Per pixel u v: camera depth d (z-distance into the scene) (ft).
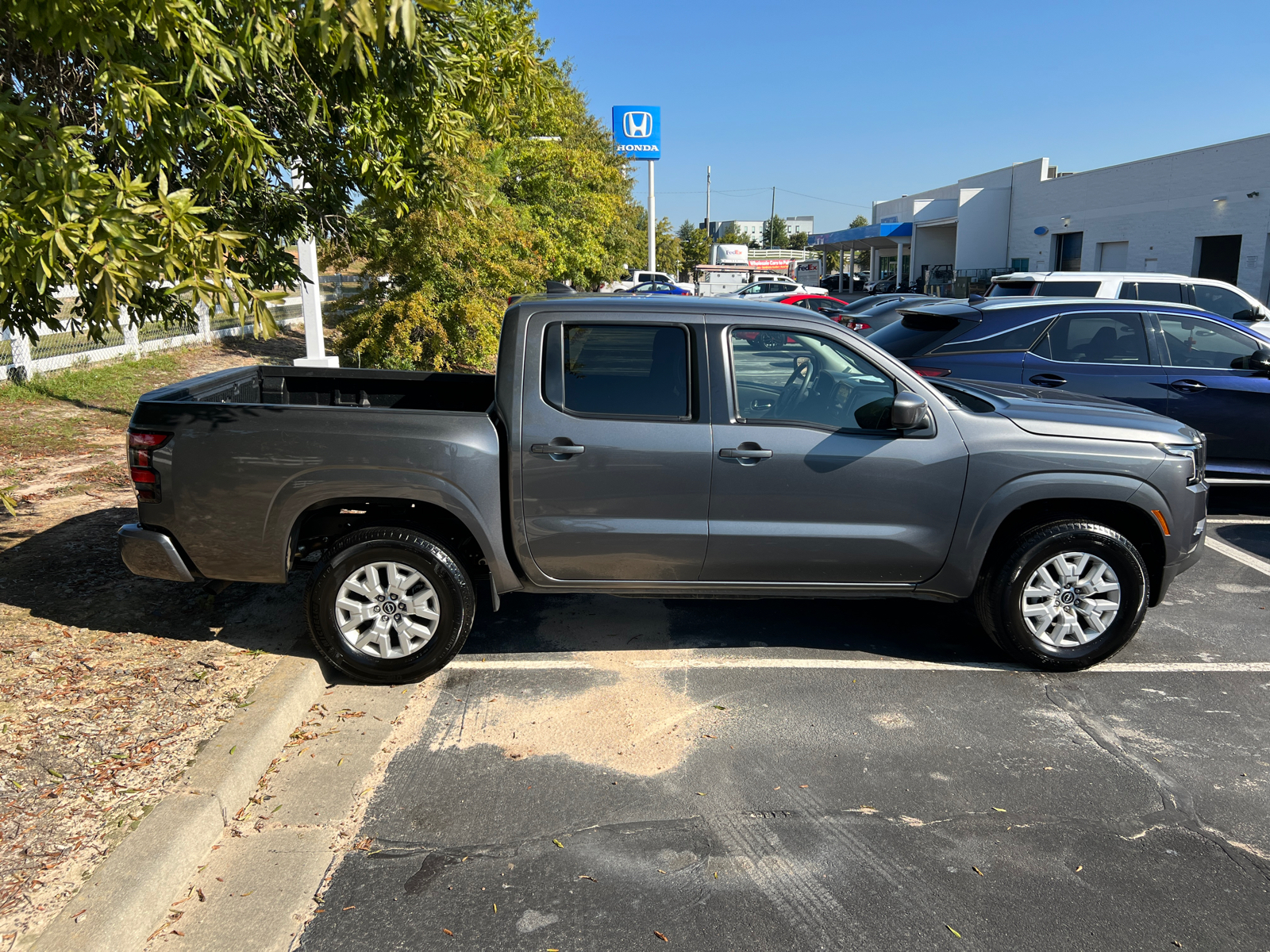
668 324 14.19
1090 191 109.60
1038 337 23.99
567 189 93.04
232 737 11.80
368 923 9.19
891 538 14.48
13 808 10.19
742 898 9.66
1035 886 9.89
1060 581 15.11
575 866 10.18
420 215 46.98
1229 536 23.68
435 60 13.62
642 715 13.79
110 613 16.02
